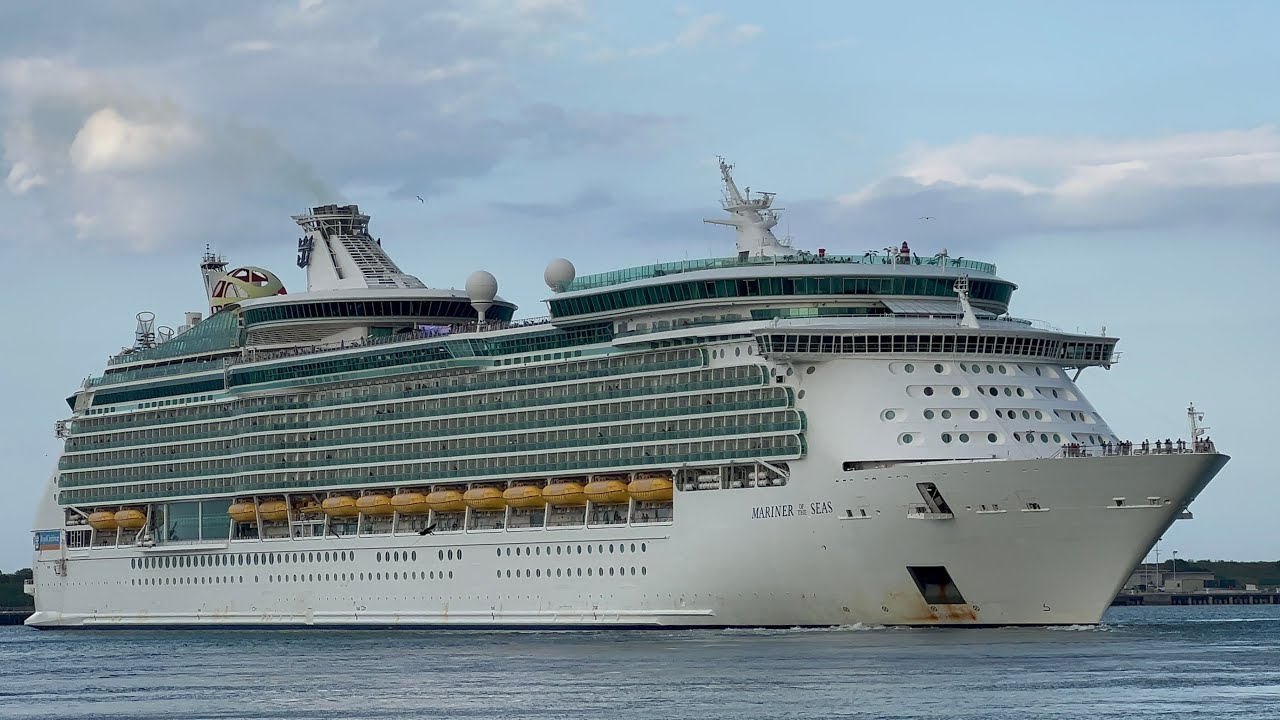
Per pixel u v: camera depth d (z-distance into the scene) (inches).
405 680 7495.1
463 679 7426.2
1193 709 6043.3
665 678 7101.4
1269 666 7224.4
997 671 7012.8
